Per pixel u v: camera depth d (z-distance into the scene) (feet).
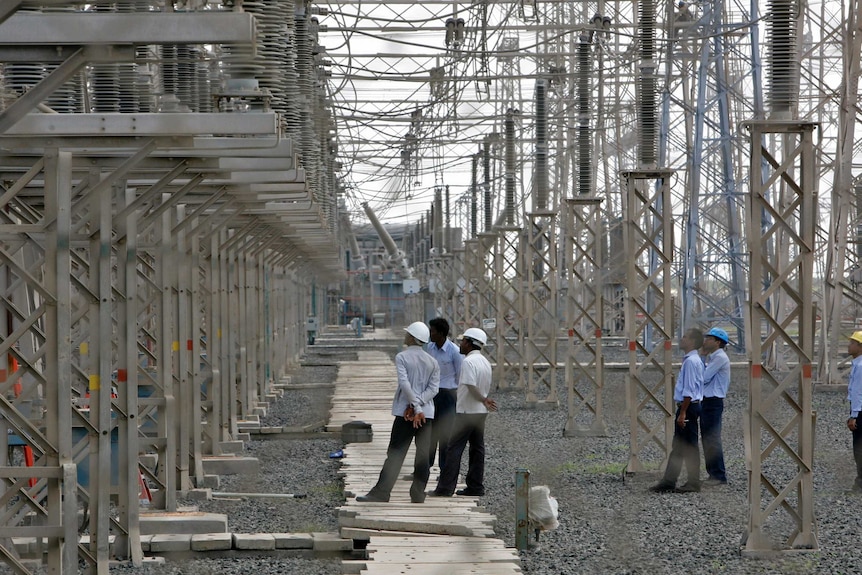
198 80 91.86
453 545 87.56
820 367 229.25
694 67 283.79
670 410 128.26
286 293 300.20
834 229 226.58
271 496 114.32
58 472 65.87
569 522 100.89
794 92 85.71
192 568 83.30
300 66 128.67
